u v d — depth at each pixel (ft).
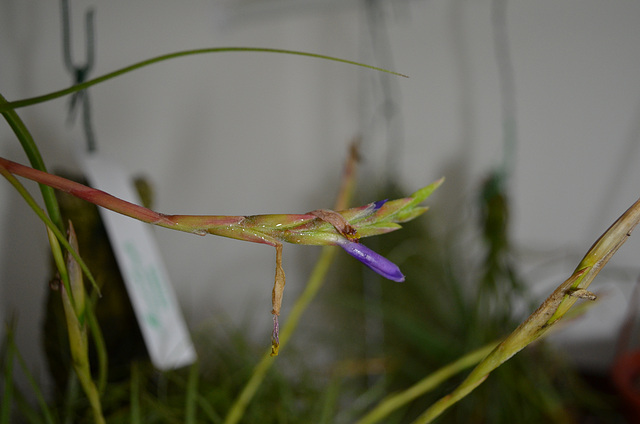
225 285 1.89
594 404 1.50
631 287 1.63
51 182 0.69
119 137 1.75
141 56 1.73
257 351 1.60
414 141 1.73
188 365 1.41
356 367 1.57
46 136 1.62
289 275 1.86
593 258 0.72
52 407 1.23
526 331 0.74
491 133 1.66
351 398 1.58
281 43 1.75
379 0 1.59
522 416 1.39
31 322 1.59
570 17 1.55
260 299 1.87
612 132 1.56
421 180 1.75
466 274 1.75
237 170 1.83
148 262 1.16
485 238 1.54
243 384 1.38
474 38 1.63
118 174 1.18
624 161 1.56
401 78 1.71
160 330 1.14
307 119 1.78
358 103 1.73
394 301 1.65
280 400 1.33
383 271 0.71
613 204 1.60
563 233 1.67
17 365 1.53
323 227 0.71
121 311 1.29
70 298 0.77
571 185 1.63
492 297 1.66
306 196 1.82
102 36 1.70
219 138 1.82
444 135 1.71
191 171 1.82
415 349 1.61
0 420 0.94
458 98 1.68
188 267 1.90
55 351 1.26
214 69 1.78
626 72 1.52
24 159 1.53
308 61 1.75
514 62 1.61
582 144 1.60
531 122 1.63
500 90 1.64
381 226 0.74
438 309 1.64
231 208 1.85
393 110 1.65
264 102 1.79
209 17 1.75
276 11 1.72
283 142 1.80
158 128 1.78
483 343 1.43
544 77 1.60
